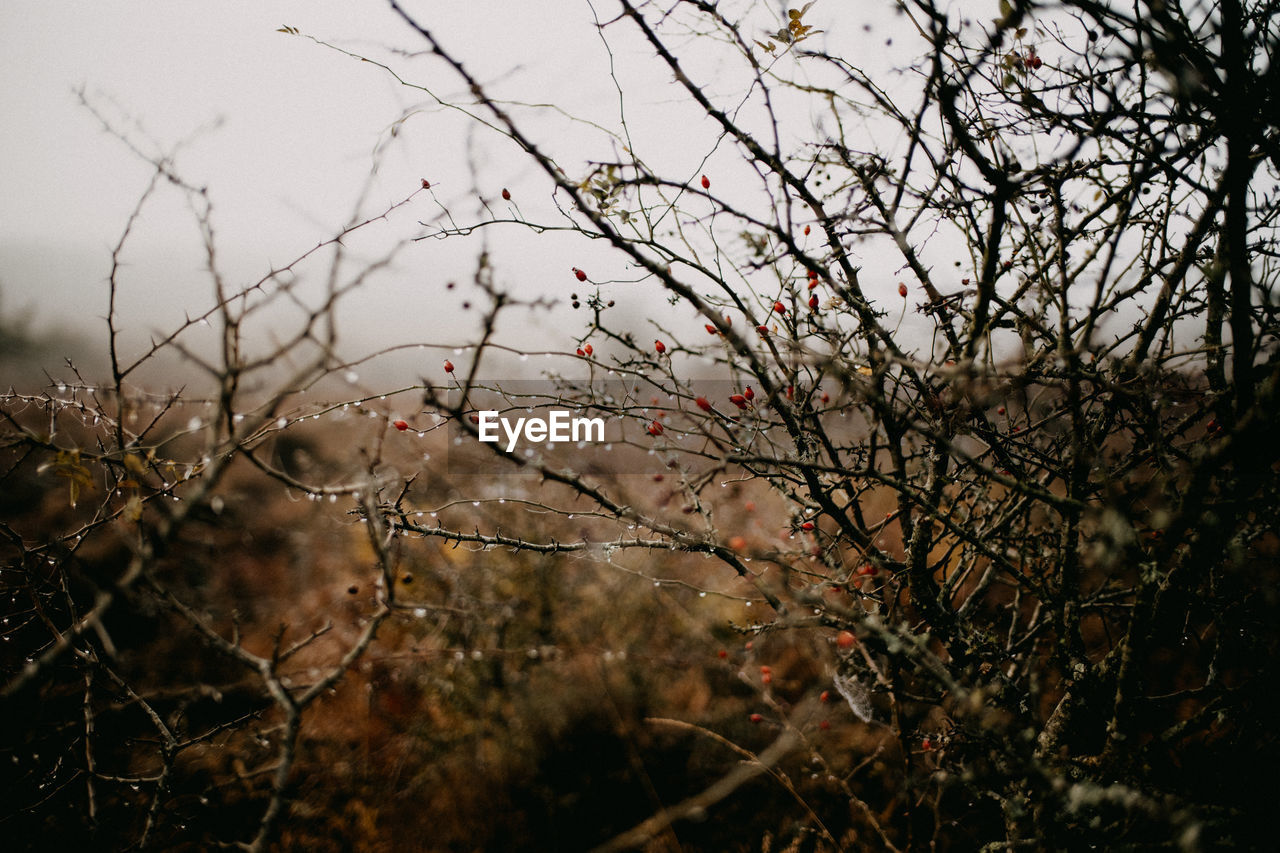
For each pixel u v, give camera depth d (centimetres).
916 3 123
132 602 223
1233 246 130
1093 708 172
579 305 168
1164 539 149
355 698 293
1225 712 159
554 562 330
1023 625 239
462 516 327
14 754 184
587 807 273
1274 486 140
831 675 246
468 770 278
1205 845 138
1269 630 155
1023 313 160
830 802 256
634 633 335
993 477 136
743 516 285
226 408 115
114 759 246
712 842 255
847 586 181
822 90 164
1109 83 146
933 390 177
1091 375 144
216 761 253
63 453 140
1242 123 121
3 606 225
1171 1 133
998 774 178
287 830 244
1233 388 142
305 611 334
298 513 375
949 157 157
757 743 293
